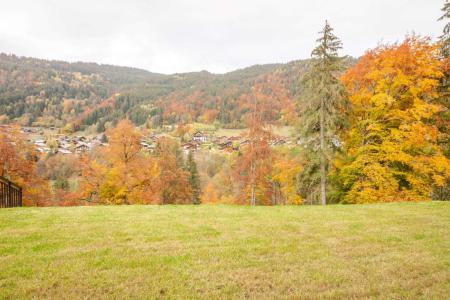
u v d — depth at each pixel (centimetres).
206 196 5019
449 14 2012
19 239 795
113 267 629
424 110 1720
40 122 17462
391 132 1839
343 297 524
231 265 653
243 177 2856
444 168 1769
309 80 1884
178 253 720
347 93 1841
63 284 547
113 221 1030
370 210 1305
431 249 775
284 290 549
